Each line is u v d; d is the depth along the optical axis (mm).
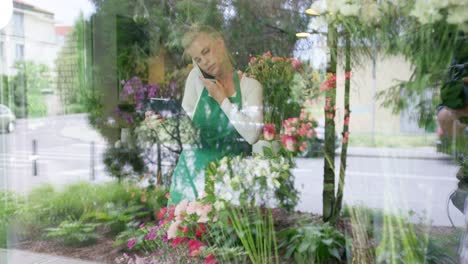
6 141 2051
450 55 876
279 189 1544
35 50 2174
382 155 1019
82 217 2139
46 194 2170
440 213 974
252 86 1742
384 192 1022
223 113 1818
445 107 931
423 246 978
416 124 968
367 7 944
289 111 1622
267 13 1701
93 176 2277
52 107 2270
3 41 2016
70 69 2373
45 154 2217
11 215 2045
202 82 1904
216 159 1744
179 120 1986
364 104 1066
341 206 1329
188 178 1869
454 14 832
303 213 1502
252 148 1738
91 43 2381
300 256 1389
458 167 962
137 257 1747
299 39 1602
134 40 2227
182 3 1947
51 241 2016
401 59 937
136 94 2229
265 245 1475
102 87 2338
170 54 2068
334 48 1188
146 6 2098
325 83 1436
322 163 1464
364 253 1072
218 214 1571
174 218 1716
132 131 2230
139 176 2148
